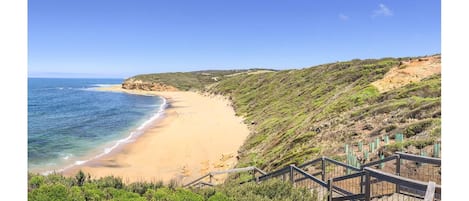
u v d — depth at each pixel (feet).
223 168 69.56
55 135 115.03
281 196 20.67
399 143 39.91
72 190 15.79
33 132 120.88
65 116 172.04
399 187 24.50
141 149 91.56
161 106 226.58
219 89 281.54
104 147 95.04
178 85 409.28
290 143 61.82
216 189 21.21
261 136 88.94
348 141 50.26
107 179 19.90
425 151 35.01
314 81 159.94
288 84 184.24
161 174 68.33
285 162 51.31
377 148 41.78
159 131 121.70
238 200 18.62
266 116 127.13
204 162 76.13
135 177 66.28
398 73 92.32
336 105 82.79
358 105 77.00
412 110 54.13
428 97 65.46
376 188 26.81
